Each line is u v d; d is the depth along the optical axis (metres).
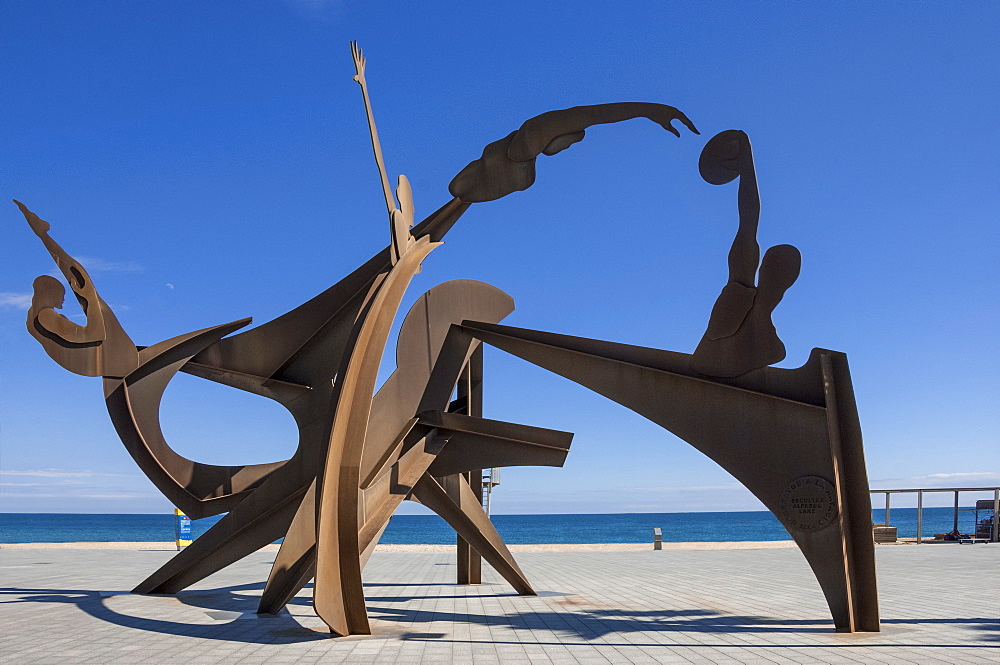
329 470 8.84
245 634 9.14
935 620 10.34
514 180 11.09
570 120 10.67
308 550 10.96
